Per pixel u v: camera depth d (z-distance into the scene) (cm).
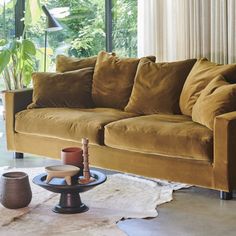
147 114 519
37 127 521
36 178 391
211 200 427
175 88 510
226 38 569
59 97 554
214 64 498
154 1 618
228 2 562
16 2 694
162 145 440
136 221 386
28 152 542
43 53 686
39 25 707
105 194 436
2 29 698
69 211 394
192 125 444
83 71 568
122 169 476
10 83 663
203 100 448
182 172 440
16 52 641
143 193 439
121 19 687
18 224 376
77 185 377
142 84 526
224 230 372
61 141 512
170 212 403
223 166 417
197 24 589
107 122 486
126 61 555
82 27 707
